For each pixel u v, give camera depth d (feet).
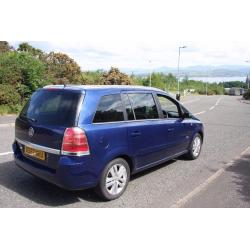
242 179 21.03
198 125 25.46
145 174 21.45
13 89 55.88
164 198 17.33
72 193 17.42
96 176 15.81
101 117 16.19
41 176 16.02
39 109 16.94
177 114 22.91
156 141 19.89
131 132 17.62
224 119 58.34
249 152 29.30
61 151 15.03
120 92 17.74
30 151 16.79
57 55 89.35
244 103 132.98
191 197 17.61
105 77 114.52
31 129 16.69
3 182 18.69
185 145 23.94
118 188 17.21
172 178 20.76
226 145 32.50
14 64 58.13
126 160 17.98
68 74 89.45
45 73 67.26
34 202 16.19
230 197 17.78
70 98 15.78
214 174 21.89
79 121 15.23
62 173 14.98
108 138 16.16
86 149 15.17
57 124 15.55
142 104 19.20
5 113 52.01
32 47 97.55
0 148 27.22
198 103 118.01
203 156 27.07
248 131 42.83
